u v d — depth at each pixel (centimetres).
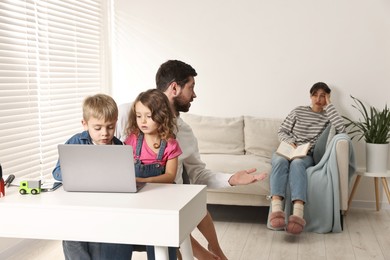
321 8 512
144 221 181
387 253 379
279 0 520
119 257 235
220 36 534
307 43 518
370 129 488
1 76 359
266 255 372
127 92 559
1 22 359
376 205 500
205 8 534
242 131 514
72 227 186
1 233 191
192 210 196
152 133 239
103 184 202
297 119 489
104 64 542
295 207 416
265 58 527
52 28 434
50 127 427
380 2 502
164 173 240
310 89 509
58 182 220
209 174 276
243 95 535
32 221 188
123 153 196
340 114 518
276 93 529
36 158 405
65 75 455
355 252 380
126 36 554
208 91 542
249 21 527
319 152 462
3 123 362
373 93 511
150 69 552
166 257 190
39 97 409
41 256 368
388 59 505
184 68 273
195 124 515
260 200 443
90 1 506
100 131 228
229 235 418
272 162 444
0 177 200
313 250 384
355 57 511
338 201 426
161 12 544
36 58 406
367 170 489
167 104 238
